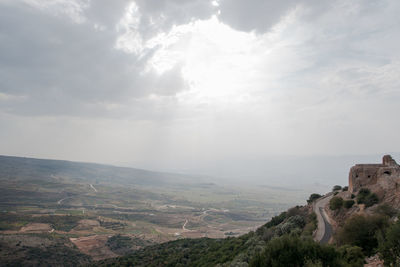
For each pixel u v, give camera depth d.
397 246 31.03
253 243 71.44
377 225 42.50
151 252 114.00
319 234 59.78
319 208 81.94
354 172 71.19
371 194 60.19
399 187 54.31
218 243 100.69
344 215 62.88
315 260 32.22
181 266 83.56
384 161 71.81
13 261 119.75
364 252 40.47
